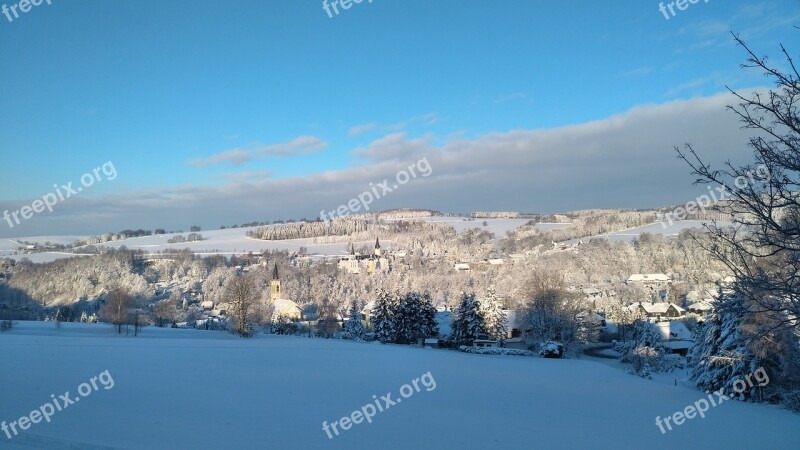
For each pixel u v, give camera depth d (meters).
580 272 144.88
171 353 43.72
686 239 126.88
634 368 56.69
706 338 40.91
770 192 8.38
